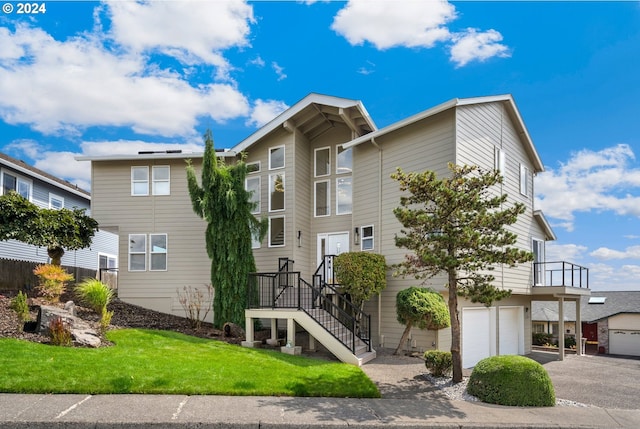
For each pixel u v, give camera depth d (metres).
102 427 6.04
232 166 16.19
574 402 8.80
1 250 18.73
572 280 17.95
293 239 17.98
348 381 9.00
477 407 7.80
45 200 23.00
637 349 26.17
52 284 14.29
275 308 13.13
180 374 8.39
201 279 18.84
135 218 19.50
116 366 8.51
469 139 14.96
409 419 6.85
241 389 7.85
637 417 7.59
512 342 18.00
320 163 19.61
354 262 14.74
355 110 17.55
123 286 19.12
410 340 14.88
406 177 9.52
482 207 9.24
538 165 19.66
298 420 6.50
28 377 7.50
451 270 9.46
